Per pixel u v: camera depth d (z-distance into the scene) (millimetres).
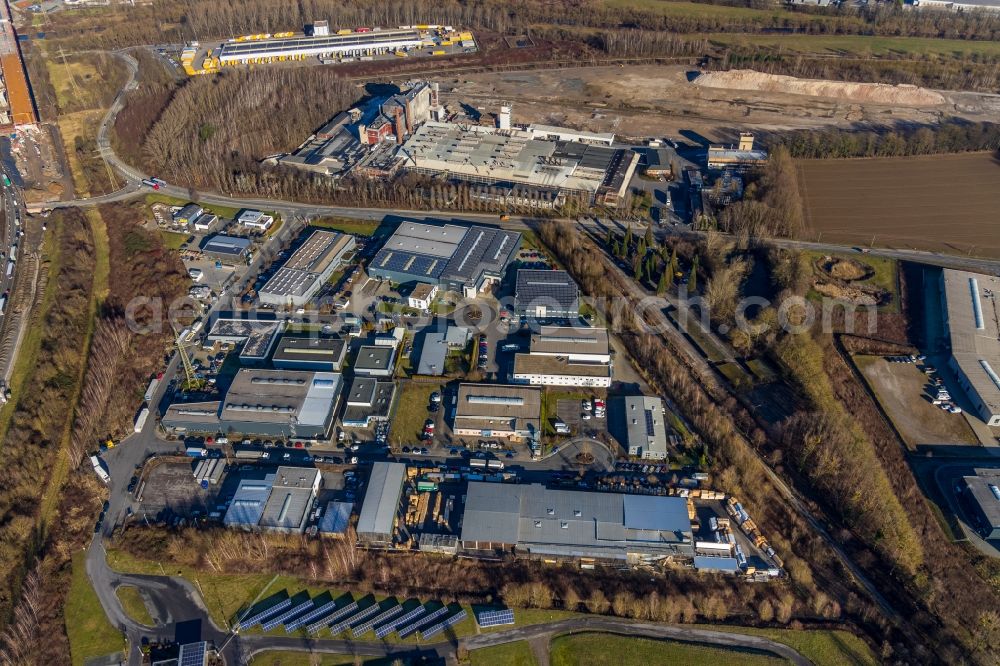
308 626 126000
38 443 156625
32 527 141750
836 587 131125
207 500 147375
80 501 146250
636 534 136750
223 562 135875
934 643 121250
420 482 148500
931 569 131750
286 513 141750
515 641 123438
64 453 157750
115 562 136750
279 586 132750
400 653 121875
